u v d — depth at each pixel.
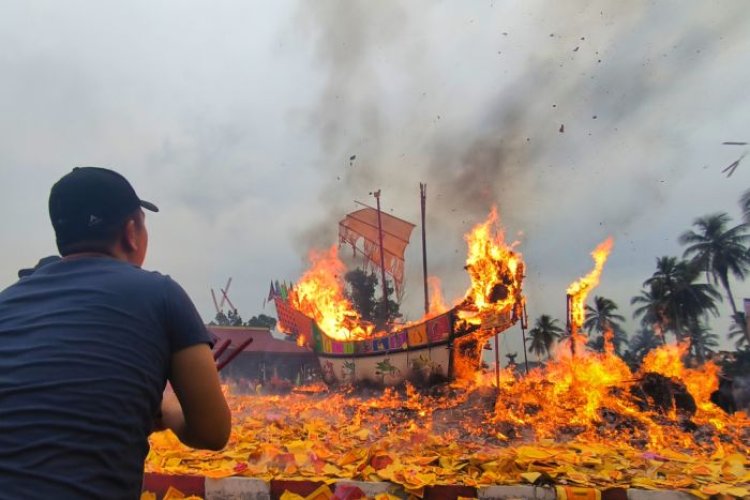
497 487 2.86
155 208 1.86
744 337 44.72
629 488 2.85
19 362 1.32
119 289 1.46
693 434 5.72
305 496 2.96
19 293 1.49
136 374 1.36
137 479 1.36
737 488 2.85
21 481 1.16
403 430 5.92
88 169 1.67
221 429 1.52
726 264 46.31
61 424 1.23
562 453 3.40
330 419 7.03
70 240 1.61
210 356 1.53
